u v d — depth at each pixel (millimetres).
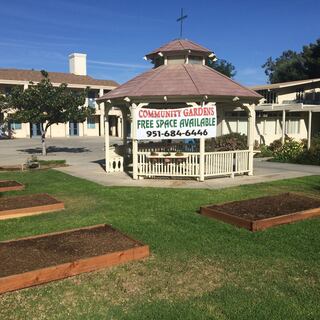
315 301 4656
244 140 21828
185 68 14508
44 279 5191
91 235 6758
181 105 17188
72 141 39500
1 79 44875
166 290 5008
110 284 5184
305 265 5766
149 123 13305
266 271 5566
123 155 16688
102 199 10359
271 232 7301
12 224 8070
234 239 6938
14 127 45719
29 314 4473
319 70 49250
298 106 23828
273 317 4297
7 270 5238
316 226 7676
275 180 13422
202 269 5648
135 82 14492
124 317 4363
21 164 18375
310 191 11336
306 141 24531
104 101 14969
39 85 23344
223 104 16203
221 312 4430
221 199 10266
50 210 9164
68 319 4355
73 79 51438
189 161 13500
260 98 14164
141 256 6031
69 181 13391
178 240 6902
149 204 9719
